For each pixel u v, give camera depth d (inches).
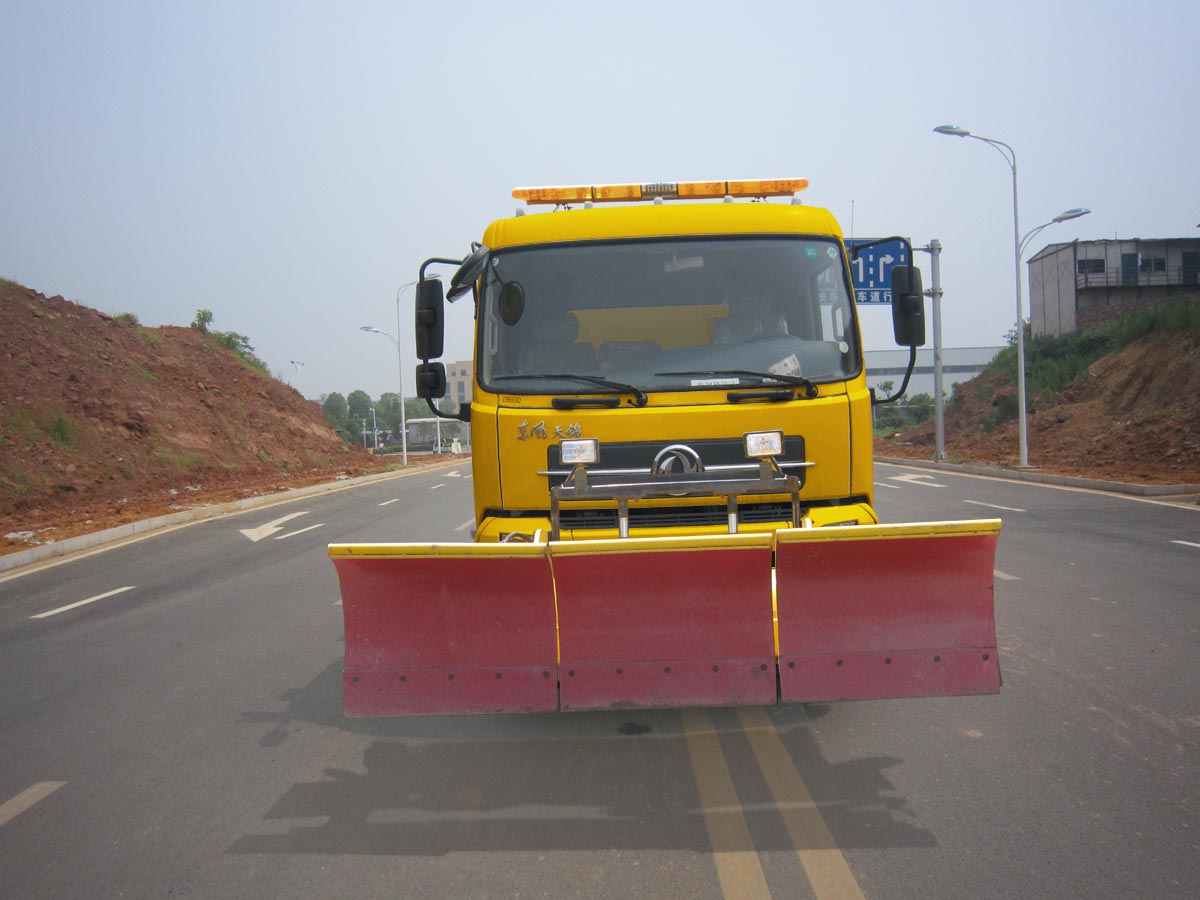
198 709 234.2
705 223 223.3
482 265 212.1
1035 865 136.9
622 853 145.6
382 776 182.4
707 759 185.2
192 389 1440.7
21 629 353.4
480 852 147.7
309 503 901.8
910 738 193.3
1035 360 1571.1
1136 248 1755.7
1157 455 917.2
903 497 720.3
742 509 204.4
